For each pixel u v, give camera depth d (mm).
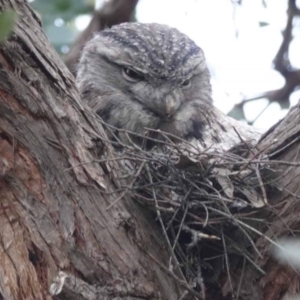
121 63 9602
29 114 6793
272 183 7684
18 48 6746
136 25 10156
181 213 7602
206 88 9938
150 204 7469
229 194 7547
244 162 7598
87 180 7008
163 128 9539
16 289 6770
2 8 6773
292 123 7809
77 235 6871
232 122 10953
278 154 7785
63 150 6922
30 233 6777
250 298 7789
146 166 7543
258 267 7523
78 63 10398
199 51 9883
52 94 6945
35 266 6770
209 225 7660
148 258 7223
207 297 7910
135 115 9484
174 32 10047
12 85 6691
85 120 7199
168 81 9438
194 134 9867
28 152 6789
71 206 6895
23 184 6793
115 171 7281
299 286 7750
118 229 7059
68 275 6633
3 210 6789
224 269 7887
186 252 7754
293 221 7598
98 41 10039
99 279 6859
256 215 7684
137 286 7008
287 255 7473
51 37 11359
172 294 7293
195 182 7629
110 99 9664
